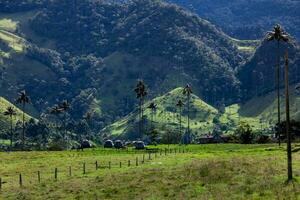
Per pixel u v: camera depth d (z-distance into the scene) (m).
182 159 115.19
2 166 125.75
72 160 129.88
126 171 91.94
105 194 72.12
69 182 85.88
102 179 84.00
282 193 57.78
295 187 60.34
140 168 95.50
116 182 79.44
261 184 63.75
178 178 75.75
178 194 65.31
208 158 106.62
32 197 76.94
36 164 124.62
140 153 163.88
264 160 87.06
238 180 68.62
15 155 162.38
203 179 72.19
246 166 78.94
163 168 88.19
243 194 60.06
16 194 81.00
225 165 81.00
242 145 193.62
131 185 75.12
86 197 71.94
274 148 145.38
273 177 68.19
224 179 70.44
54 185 84.69
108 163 118.12
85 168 109.88
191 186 68.81
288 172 66.56
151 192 69.00
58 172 106.44
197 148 189.12
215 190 64.12
